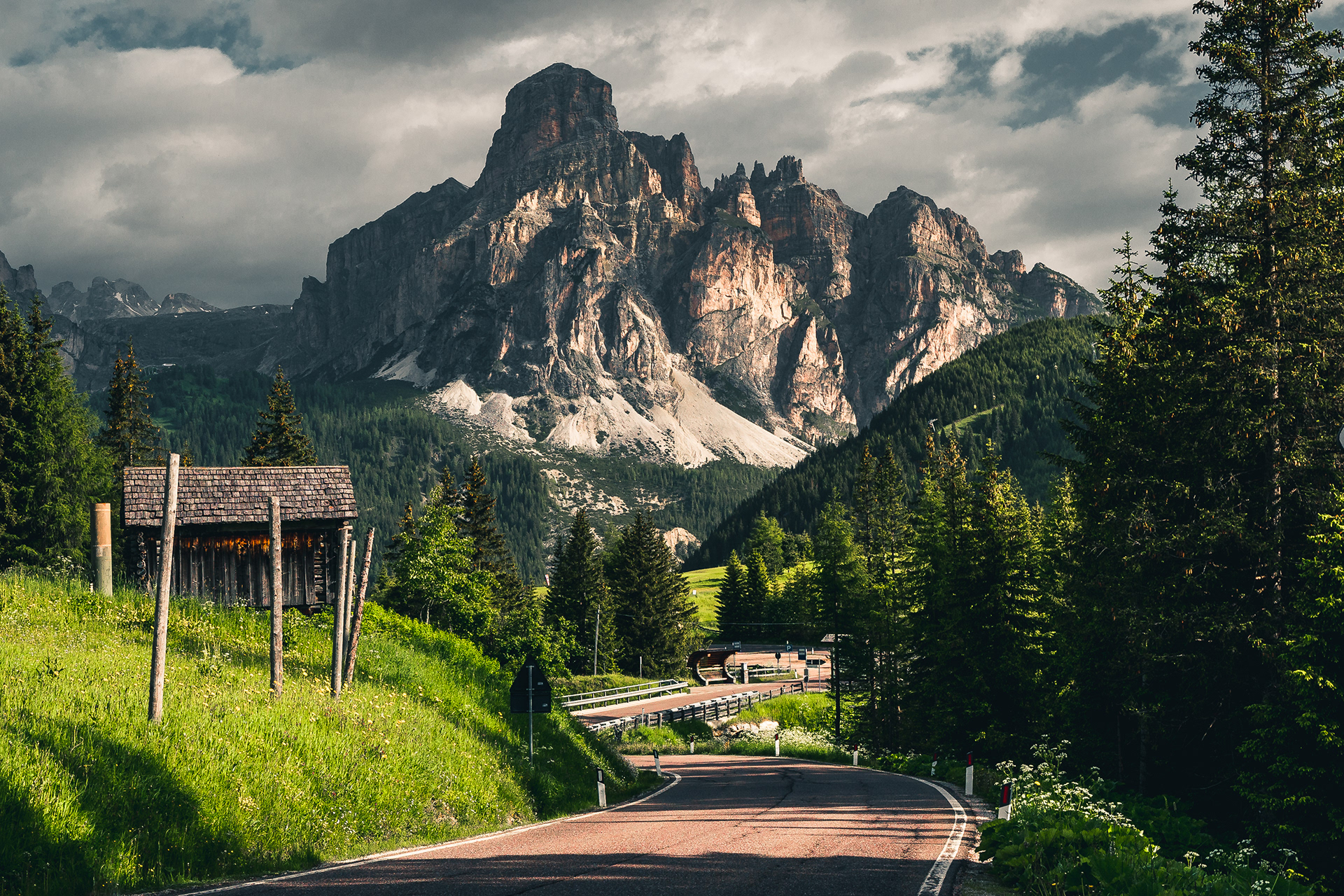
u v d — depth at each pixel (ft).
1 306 148.46
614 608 291.99
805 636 389.80
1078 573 79.36
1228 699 67.62
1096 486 72.79
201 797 34.47
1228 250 70.08
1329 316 64.90
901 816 52.13
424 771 48.62
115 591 72.49
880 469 366.43
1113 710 79.77
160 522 94.99
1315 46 68.59
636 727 177.58
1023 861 32.12
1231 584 67.46
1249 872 31.55
